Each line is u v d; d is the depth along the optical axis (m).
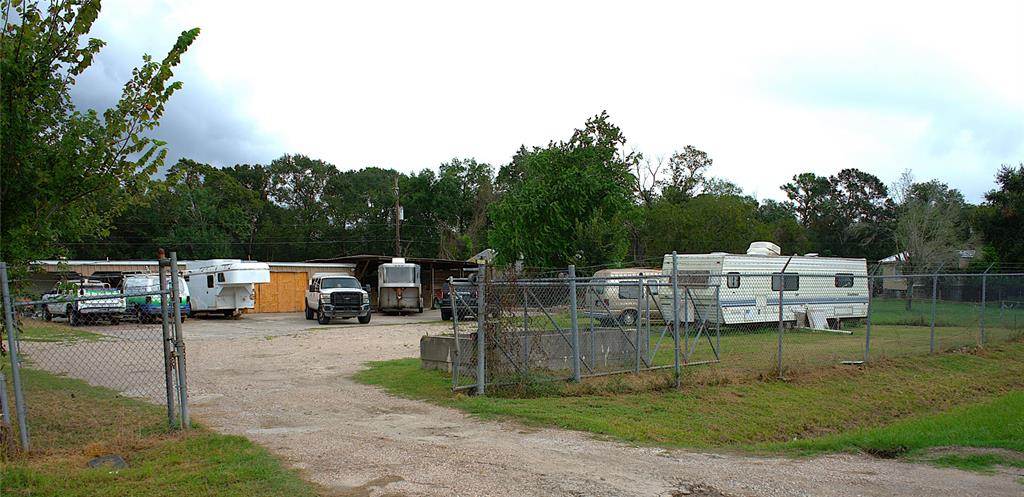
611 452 7.30
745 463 6.93
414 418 9.05
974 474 6.51
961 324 22.48
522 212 26.11
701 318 17.12
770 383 12.36
